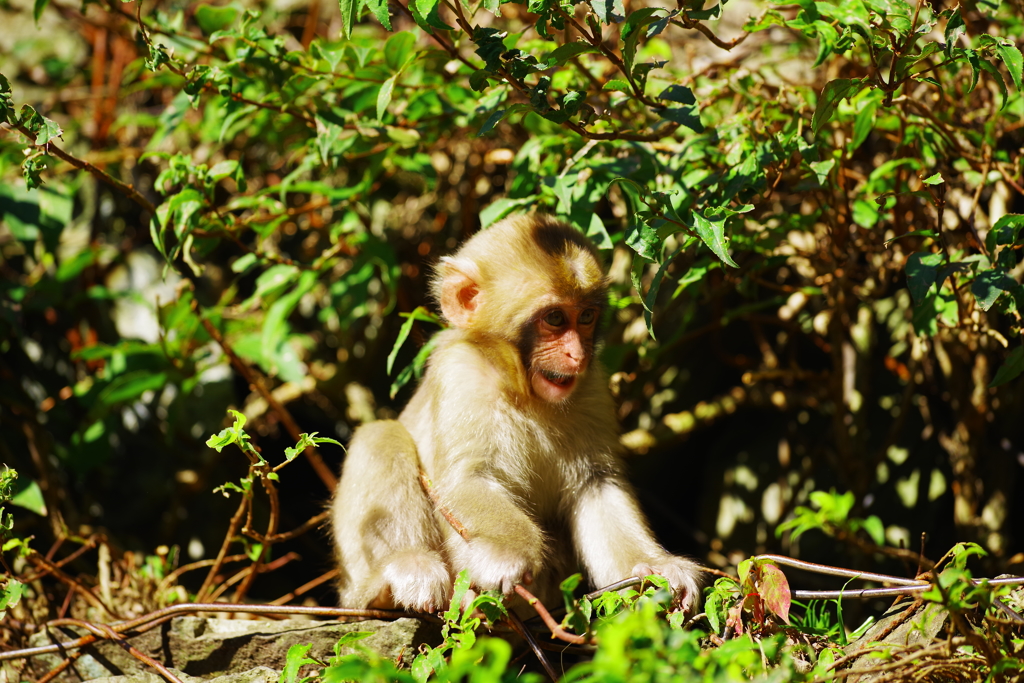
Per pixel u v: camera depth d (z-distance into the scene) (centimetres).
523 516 457
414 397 547
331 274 824
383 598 461
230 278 854
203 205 530
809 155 469
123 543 737
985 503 628
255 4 860
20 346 745
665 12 417
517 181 558
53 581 642
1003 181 521
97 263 802
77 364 776
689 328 761
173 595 576
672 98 441
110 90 830
